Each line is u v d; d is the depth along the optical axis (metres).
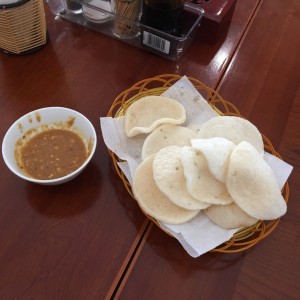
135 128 0.69
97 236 0.62
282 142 0.77
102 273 0.59
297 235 0.64
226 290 0.58
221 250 0.59
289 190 0.70
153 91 0.78
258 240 0.60
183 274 0.59
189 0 0.90
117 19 0.89
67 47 0.91
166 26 0.84
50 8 0.98
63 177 0.62
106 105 0.80
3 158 0.65
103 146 0.73
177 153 0.64
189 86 0.78
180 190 0.60
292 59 0.92
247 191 0.59
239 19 0.99
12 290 0.57
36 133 0.71
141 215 0.65
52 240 0.62
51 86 0.83
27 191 0.66
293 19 1.00
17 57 0.88
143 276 0.59
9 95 0.81
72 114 0.70
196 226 0.61
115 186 0.68
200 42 0.94
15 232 0.62
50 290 0.57
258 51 0.93
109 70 0.87
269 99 0.84
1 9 0.75
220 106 0.82
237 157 0.61
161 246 0.62
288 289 0.59
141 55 0.91
